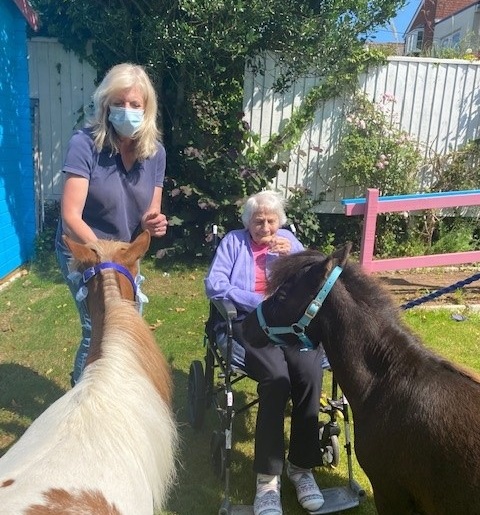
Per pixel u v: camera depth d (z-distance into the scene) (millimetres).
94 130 2721
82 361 2855
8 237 6242
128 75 2641
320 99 7402
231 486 3119
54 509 1290
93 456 1470
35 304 5473
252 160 7250
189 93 7230
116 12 6762
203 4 6301
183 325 5113
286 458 3303
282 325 2381
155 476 1619
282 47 7035
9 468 1419
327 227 7848
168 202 7207
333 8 6766
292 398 2916
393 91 7492
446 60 7418
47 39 7750
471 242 7750
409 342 2211
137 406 1590
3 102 6094
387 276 6738
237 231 3469
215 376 4234
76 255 2051
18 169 6566
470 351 4723
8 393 3900
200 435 3590
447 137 7668
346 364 2266
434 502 2029
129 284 2033
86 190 2723
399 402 2109
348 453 3020
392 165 7379
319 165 7621
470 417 1965
